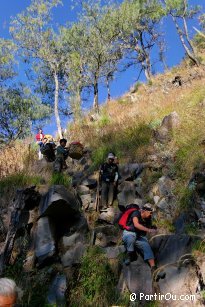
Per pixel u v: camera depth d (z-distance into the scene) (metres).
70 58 21.03
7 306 2.84
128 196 9.56
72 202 8.91
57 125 19.06
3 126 22.75
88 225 8.98
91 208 9.76
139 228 7.02
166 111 13.59
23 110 22.72
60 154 11.66
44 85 23.03
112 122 15.38
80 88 21.34
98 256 7.80
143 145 11.36
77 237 8.57
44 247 8.22
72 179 10.97
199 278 6.46
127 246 7.09
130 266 7.10
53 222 8.76
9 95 22.98
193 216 8.02
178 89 18.41
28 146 14.01
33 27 21.11
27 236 8.66
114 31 21.95
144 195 9.44
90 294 7.37
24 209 8.95
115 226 8.72
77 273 7.81
